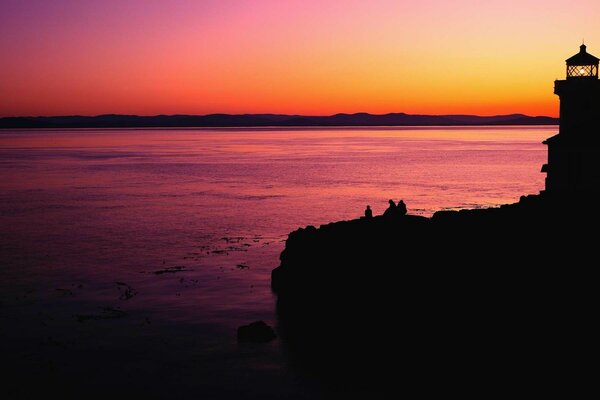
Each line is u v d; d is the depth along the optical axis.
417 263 32.44
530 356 23.86
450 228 36.38
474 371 24.84
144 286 40.38
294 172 129.50
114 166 146.25
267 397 25.06
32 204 81.25
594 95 44.66
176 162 159.88
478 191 92.12
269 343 30.47
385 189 96.62
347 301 32.47
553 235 32.47
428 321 27.97
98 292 39.06
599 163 40.41
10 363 28.42
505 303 26.81
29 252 51.25
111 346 30.23
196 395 25.28
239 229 62.19
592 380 22.05
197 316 34.38
